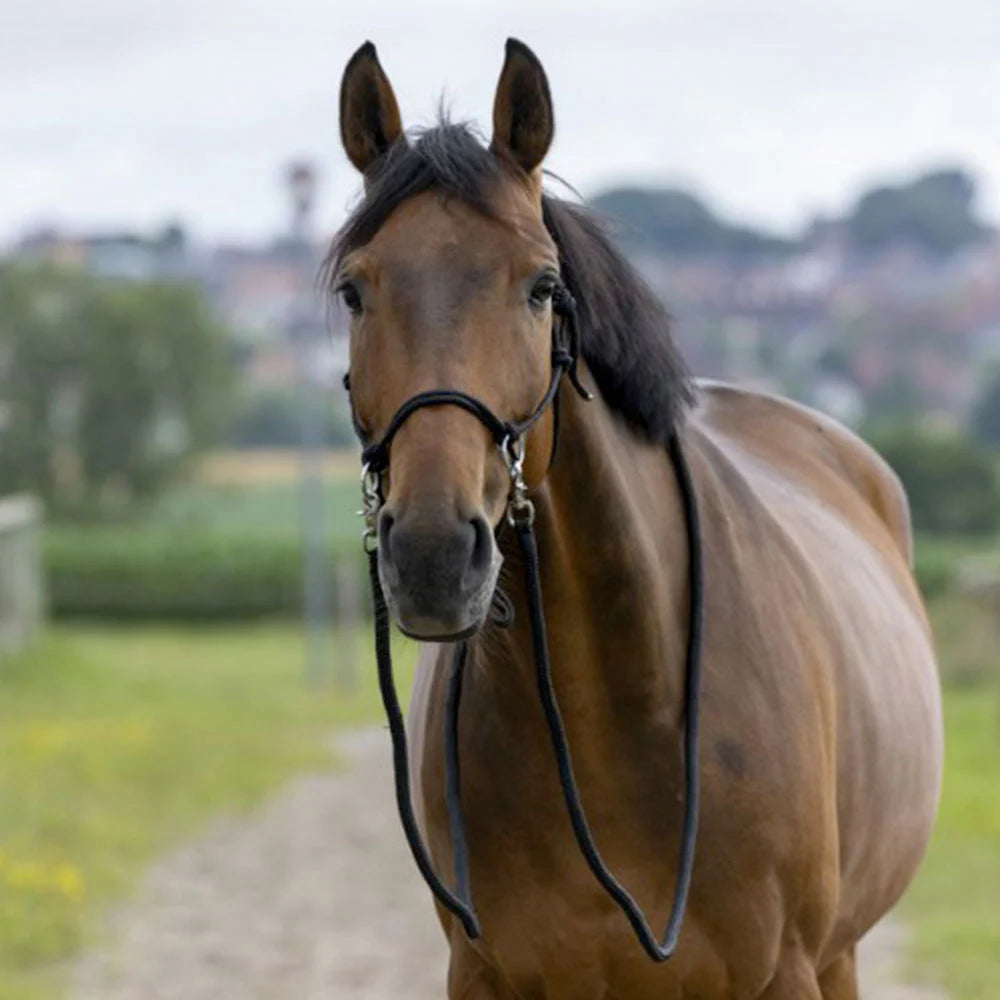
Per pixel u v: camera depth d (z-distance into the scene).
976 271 128.38
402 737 5.90
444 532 5.15
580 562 6.00
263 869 15.99
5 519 32.31
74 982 12.14
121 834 16.89
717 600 6.38
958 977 11.52
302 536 58.25
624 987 6.32
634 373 6.18
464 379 5.36
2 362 71.50
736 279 119.94
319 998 11.84
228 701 30.06
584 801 6.17
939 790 8.07
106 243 105.50
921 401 104.44
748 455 8.04
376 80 5.98
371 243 5.59
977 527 59.91
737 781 6.18
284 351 99.00
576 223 6.09
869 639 7.22
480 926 6.37
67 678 31.34
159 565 52.94
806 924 6.41
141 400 71.62
